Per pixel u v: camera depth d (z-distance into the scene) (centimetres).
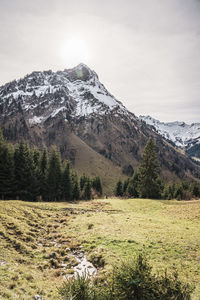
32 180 5047
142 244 1548
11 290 866
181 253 1390
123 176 19975
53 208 3331
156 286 634
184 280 1013
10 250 1341
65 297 662
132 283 625
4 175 4475
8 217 1983
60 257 1429
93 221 2434
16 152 5019
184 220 2478
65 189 6178
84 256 1438
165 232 1870
